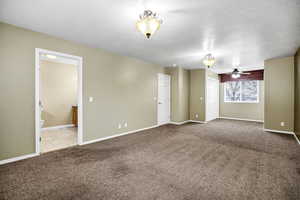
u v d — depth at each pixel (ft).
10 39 8.27
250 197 5.62
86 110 11.71
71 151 10.18
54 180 6.68
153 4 6.26
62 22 8.00
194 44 11.13
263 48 11.99
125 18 7.53
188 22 7.81
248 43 10.86
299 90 12.25
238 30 8.72
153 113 18.07
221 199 5.52
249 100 23.30
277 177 7.01
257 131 16.05
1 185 6.26
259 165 8.21
